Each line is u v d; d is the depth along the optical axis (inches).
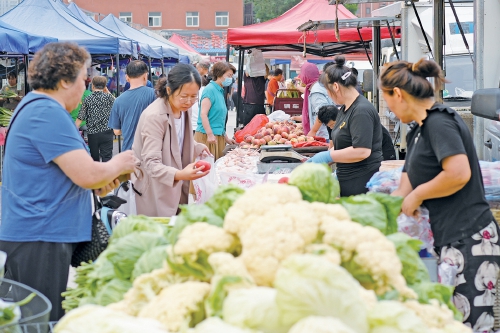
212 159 208.2
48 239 124.6
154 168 178.5
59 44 127.1
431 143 127.3
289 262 61.9
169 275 77.7
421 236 132.6
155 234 90.7
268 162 239.8
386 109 391.5
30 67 126.2
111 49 551.8
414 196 128.2
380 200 91.0
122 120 303.3
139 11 2278.5
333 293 59.9
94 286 88.8
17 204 124.5
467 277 127.6
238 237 75.7
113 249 88.0
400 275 75.8
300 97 447.5
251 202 77.1
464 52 374.6
